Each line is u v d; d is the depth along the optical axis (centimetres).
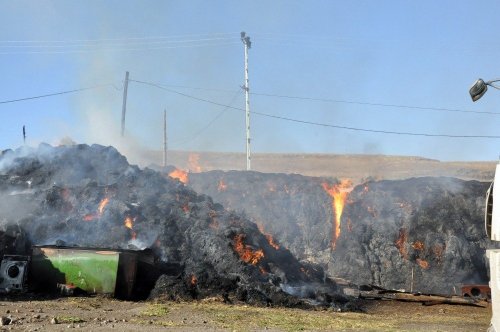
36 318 1709
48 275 2445
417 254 3638
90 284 2414
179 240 2977
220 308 2222
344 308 2539
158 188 3553
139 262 2634
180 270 2758
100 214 3131
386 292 2973
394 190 4019
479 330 1905
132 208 3139
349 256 3766
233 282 2598
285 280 2911
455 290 3466
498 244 3666
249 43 6056
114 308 2100
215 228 3106
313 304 2544
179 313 2020
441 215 3775
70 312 1912
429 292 3488
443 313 2483
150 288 2598
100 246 2925
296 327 1761
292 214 4528
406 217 3784
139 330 1557
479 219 3791
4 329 1469
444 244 3634
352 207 4009
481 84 1791
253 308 2288
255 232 3278
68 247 2478
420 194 3912
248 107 5962
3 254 2695
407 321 2141
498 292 1438
